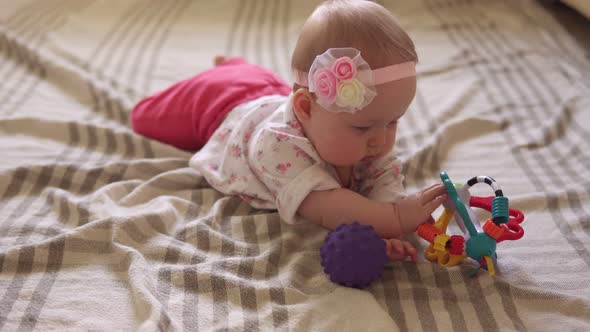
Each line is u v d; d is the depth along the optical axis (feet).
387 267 2.78
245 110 3.48
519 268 2.73
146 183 3.38
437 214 3.22
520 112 4.56
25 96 4.72
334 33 2.66
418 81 5.13
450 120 4.35
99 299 2.54
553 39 6.03
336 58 2.57
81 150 3.91
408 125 4.33
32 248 2.76
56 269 2.73
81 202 3.18
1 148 3.85
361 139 2.74
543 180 3.60
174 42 6.01
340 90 2.53
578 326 2.38
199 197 3.36
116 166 3.57
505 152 3.97
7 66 5.30
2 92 4.76
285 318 2.45
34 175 3.46
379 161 3.15
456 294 2.60
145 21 6.53
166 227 3.04
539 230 3.07
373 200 3.04
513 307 2.52
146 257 2.82
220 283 2.61
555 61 5.46
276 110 3.26
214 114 3.65
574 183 3.52
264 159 3.02
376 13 2.68
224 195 3.38
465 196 2.80
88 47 5.76
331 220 2.94
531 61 5.49
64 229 3.02
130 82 4.98
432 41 6.06
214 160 3.47
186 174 3.49
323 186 2.93
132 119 4.12
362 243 2.58
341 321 2.43
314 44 2.72
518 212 2.78
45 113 4.44
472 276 2.67
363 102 2.55
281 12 6.89
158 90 4.85
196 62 5.49
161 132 3.94
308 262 2.82
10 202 3.28
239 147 3.29
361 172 3.23
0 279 2.63
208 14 6.81
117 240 2.85
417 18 6.62
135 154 3.89
